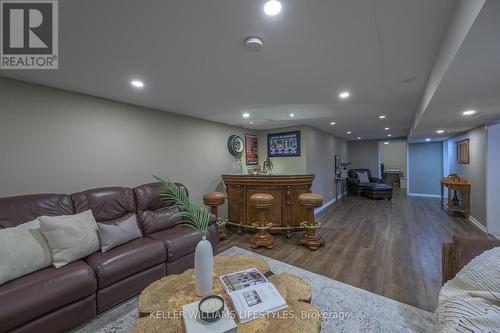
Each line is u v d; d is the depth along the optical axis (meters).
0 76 2.05
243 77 2.21
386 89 2.58
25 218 1.89
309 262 2.73
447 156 6.53
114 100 2.90
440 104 2.39
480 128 4.00
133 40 1.54
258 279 1.48
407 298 1.98
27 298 1.42
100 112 2.77
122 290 1.91
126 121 3.04
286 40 1.57
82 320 1.67
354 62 1.90
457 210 4.76
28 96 2.21
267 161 5.11
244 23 1.37
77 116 2.56
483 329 0.96
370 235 3.68
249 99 2.95
